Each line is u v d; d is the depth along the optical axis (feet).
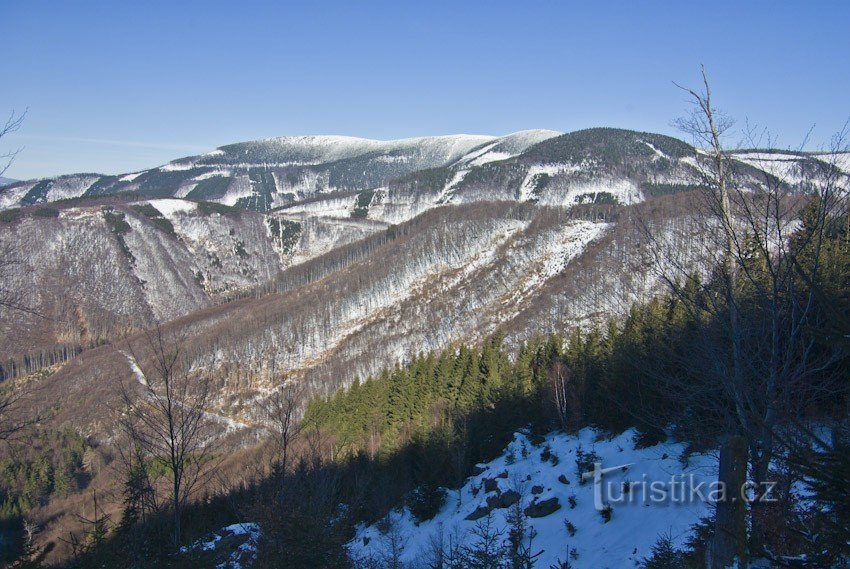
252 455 138.72
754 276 36.09
